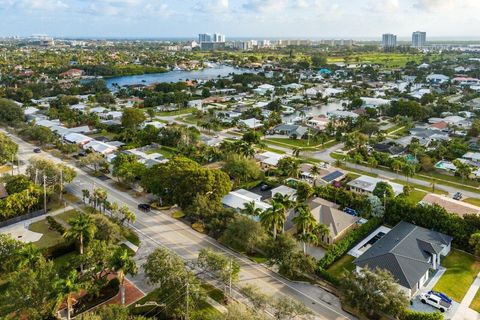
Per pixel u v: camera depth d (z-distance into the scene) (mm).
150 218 102375
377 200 101688
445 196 116188
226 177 107812
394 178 135375
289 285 75062
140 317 57062
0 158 139250
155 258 67750
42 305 59906
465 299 71250
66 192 119188
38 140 174250
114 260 65188
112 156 150875
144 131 178625
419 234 86625
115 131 195375
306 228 84500
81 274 70812
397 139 180500
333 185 124625
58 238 92500
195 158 145750
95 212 106125
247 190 122625
